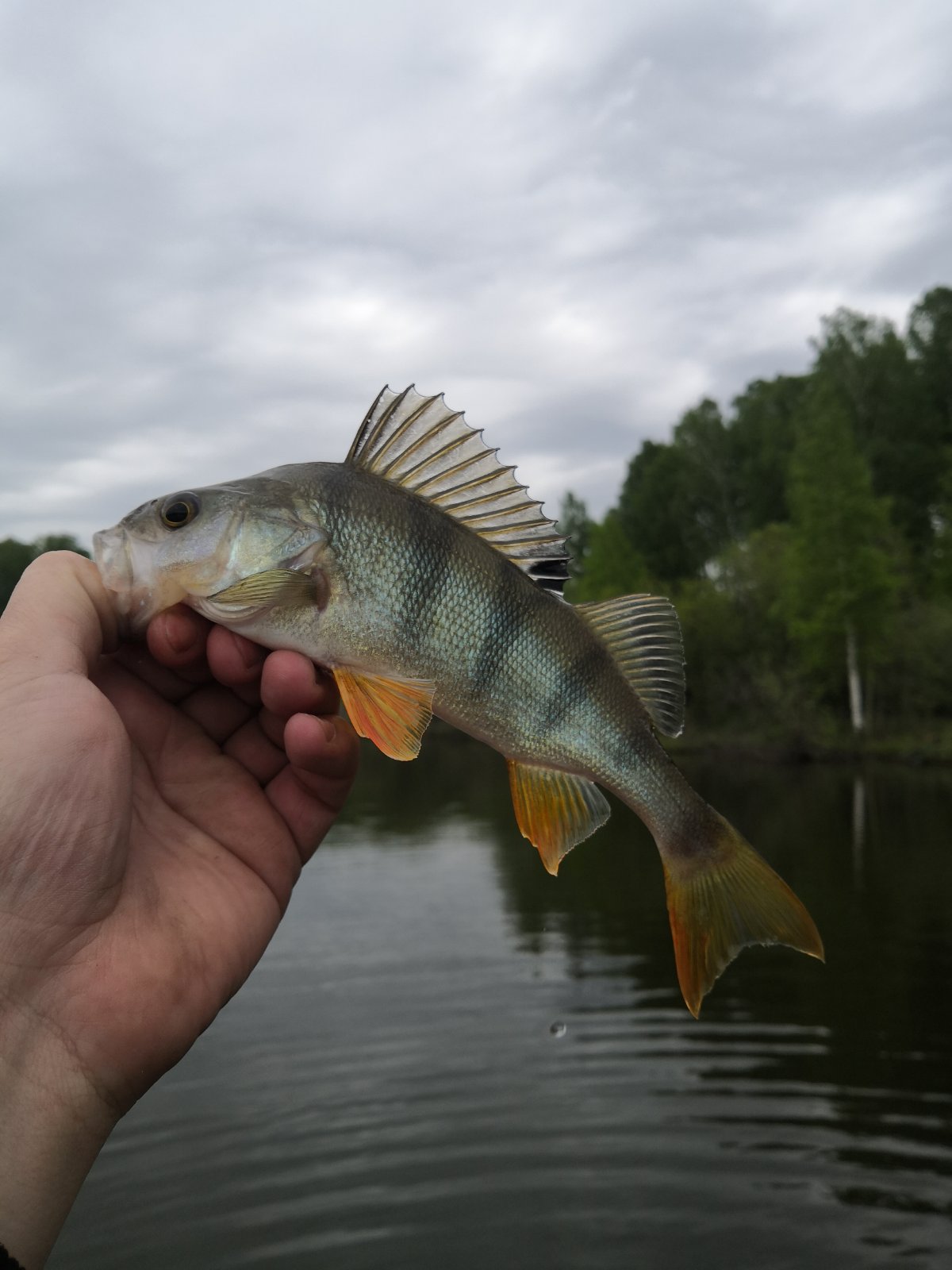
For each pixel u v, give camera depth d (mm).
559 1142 722
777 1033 926
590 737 322
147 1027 225
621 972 1117
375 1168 695
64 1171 208
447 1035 935
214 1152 724
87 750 223
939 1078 815
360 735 278
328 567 282
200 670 293
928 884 1535
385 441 301
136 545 272
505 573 304
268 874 277
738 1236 604
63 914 220
